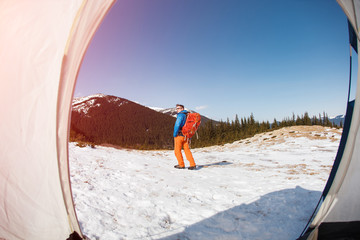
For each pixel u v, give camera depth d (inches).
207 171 213.3
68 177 66.3
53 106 61.9
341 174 71.6
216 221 94.9
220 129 1514.5
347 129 75.9
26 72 60.1
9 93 59.3
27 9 58.5
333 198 72.2
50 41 60.3
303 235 74.5
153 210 108.0
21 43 59.1
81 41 61.6
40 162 63.3
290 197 118.0
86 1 57.0
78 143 325.4
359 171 72.1
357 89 70.6
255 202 115.6
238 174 195.6
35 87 60.9
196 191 141.1
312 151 350.6
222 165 256.5
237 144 570.3
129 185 151.1
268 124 1037.8
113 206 110.3
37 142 62.2
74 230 71.2
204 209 109.2
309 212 97.7
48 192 65.1
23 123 61.1
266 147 451.5
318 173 180.7
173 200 123.0
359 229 73.9
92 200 115.1
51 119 62.3
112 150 336.2
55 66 60.8
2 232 62.6
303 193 122.6
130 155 303.9
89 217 93.4
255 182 161.0
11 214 62.9
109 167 207.0
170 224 93.1
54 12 59.2
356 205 73.8
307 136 501.4
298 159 281.3
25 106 60.8
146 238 79.7
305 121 1483.8
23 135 61.3
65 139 63.9
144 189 143.3
